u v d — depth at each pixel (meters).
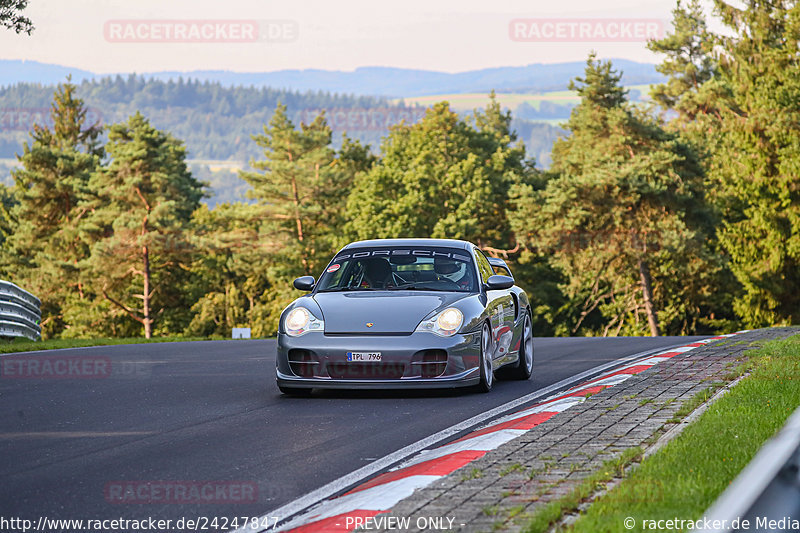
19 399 22.34
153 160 179.12
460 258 24.75
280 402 21.31
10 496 12.35
